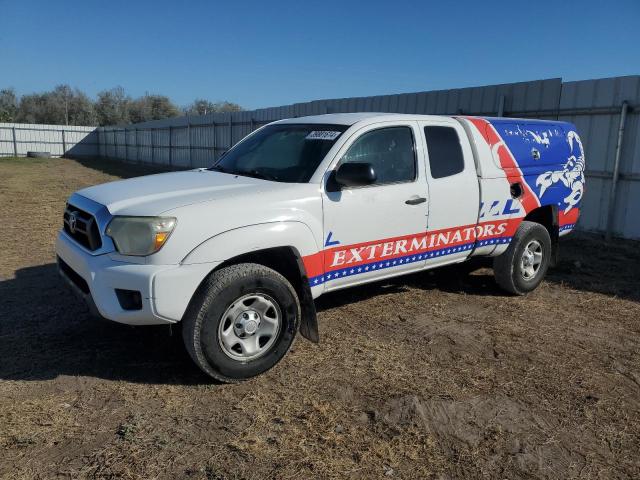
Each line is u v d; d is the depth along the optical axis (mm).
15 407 3447
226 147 23828
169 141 31172
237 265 3795
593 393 3855
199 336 3625
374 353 4410
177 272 3523
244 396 3682
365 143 4602
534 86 10602
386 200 4609
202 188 4098
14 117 78750
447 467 2977
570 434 3338
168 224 3545
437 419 3455
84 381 3838
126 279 3520
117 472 2840
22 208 12305
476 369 4184
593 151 9875
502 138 5730
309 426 3322
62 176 25109
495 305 5770
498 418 3490
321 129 4742
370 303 5688
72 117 83438
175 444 3104
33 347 4387
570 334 4977
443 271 7082
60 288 5988
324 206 4219
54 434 3170
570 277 7105
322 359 4277
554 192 6227
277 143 4926
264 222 3877
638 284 6820
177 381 3869
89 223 3828
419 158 4926
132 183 4414
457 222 5230
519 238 5859
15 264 7062
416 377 4016
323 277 4301
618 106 9320
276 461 2975
